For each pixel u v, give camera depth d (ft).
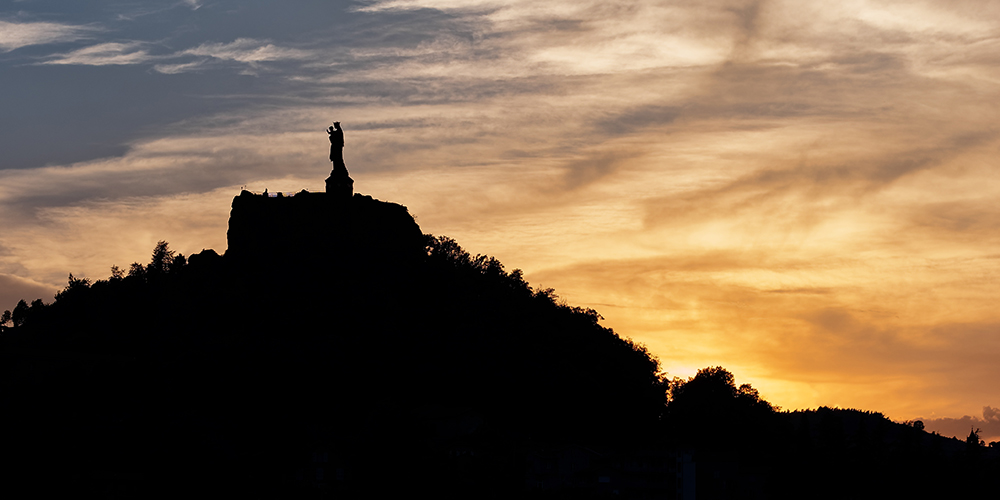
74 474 582.35
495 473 581.12
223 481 579.48
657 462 630.33
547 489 601.21
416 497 545.85
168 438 619.67
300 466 612.29
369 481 553.23
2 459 579.89
